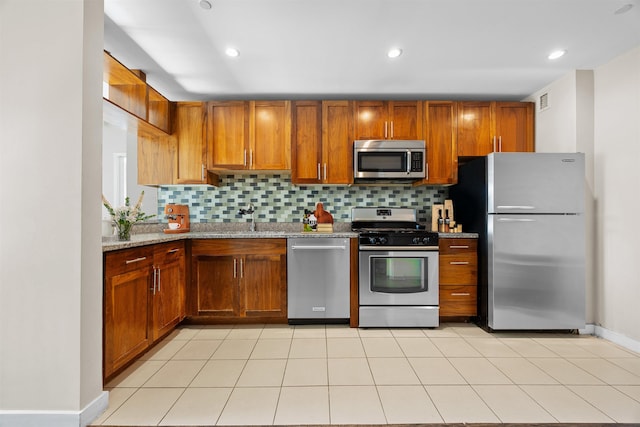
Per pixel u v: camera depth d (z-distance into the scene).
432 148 3.23
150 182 3.20
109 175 3.43
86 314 1.53
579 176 2.67
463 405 1.68
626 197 2.47
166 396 1.77
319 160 3.22
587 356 2.29
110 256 1.80
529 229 2.69
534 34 2.20
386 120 3.22
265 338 2.63
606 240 2.63
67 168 1.49
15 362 1.49
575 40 2.28
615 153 2.55
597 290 2.71
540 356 2.29
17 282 1.48
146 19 1.99
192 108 3.20
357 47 2.35
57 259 1.48
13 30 1.49
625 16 2.00
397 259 2.89
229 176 3.55
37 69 1.48
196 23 2.04
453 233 2.96
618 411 1.63
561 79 2.88
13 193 1.48
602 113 2.65
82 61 1.49
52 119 1.49
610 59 2.56
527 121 3.23
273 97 3.30
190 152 3.20
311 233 2.99
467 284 2.98
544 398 1.75
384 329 2.86
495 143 3.22
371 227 3.52
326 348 2.42
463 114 3.24
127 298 1.98
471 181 3.06
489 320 2.76
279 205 3.55
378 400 1.73
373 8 1.91
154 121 3.08
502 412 1.62
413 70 2.72
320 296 2.90
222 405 1.68
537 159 2.69
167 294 2.52
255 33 2.16
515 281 2.70
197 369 2.08
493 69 2.71
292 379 1.95
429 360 2.22
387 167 3.16
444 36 2.22
